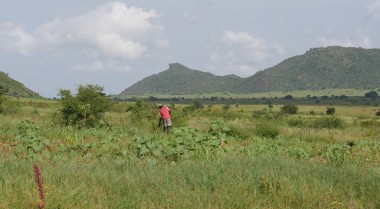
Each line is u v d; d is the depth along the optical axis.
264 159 10.27
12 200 5.67
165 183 7.34
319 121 37.75
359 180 7.91
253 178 7.68
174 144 11.93
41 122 22.27
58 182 6.88
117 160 9.83
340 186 7.61
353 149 15.67
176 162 10.49
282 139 22.02
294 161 10.41
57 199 5.61
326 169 8.96
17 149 10.90
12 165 8.24
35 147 10.98
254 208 6.09
